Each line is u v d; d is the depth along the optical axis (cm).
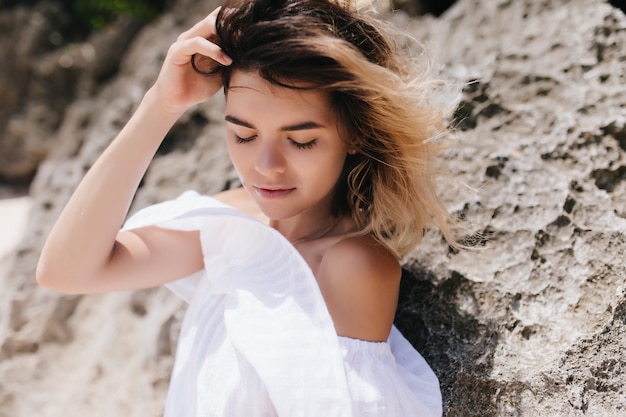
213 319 141
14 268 258
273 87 118
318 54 115
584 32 193
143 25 567
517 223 165
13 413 229
